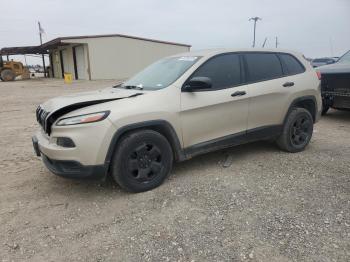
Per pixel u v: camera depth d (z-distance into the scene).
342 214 3.50
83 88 21.52
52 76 43.38
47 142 3.99
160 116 4.11
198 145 4.54
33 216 3.63
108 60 33.34
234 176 4.58
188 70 4.48
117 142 3.93
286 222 3.37
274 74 5.31
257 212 3.58
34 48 38.34
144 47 35.19
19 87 22.95
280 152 5.62
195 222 3.42
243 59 5.02
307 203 3.76
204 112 4.48
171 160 4.33
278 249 2.94
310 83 5.69
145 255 2.92
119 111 3.88
